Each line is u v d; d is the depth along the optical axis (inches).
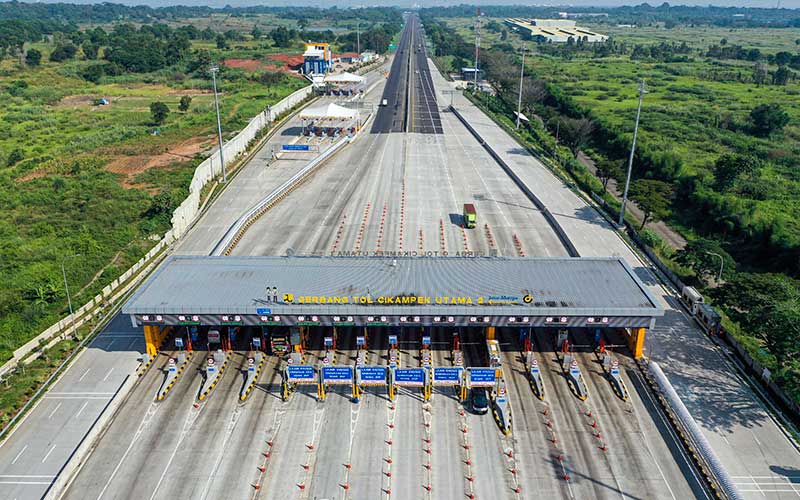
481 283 2315.5
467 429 1918.1
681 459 1788.9
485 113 6732.3
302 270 2420.0
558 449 1828.2
